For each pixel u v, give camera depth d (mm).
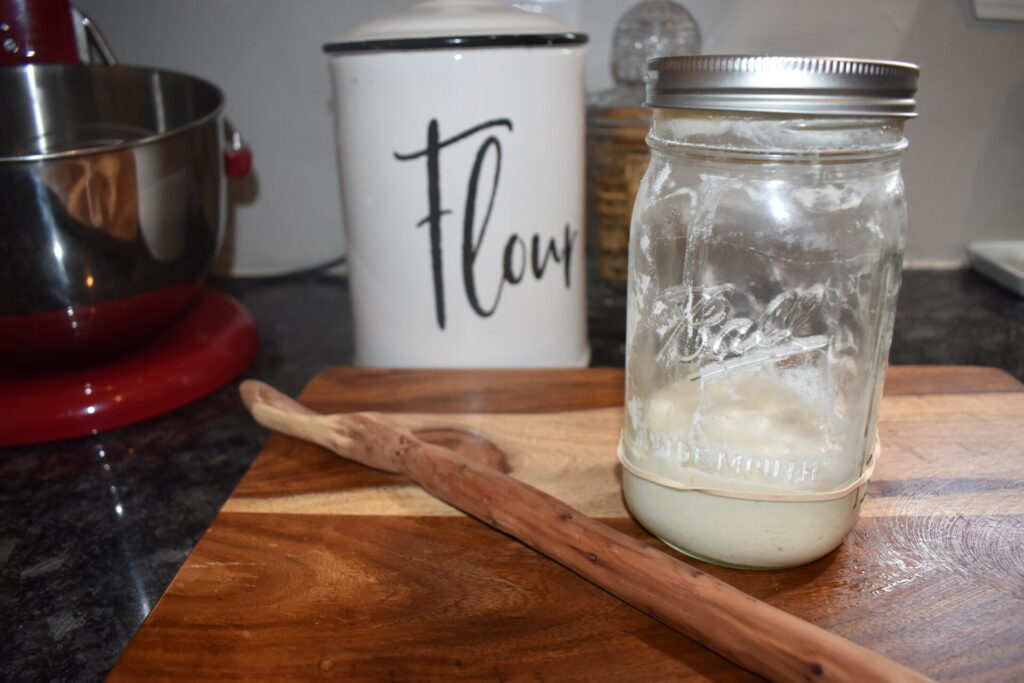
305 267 758
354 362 560
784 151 276
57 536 397
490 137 454
